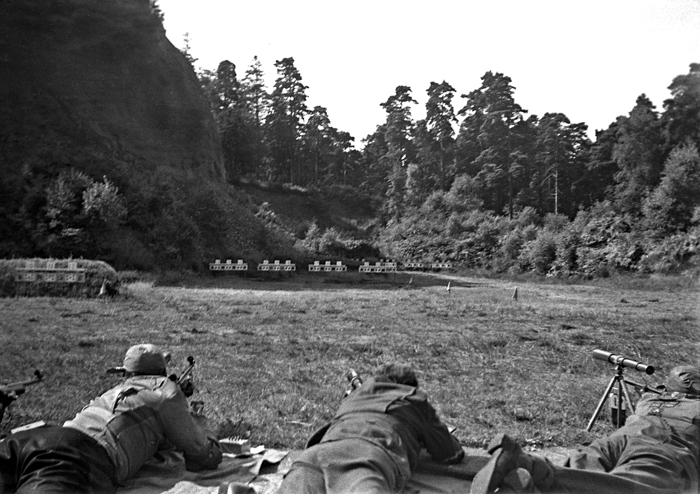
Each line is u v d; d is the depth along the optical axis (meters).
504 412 6.15
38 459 3.49
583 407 6.35
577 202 58.53
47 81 30.25
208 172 43.28
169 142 39.25
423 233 52.97
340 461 3.37
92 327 10.41
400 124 77.31
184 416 4.23
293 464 3.43
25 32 29.48
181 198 34.50
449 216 55.81
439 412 6.07
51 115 29.64
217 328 11.01
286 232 45.50
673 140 35.38
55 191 24.33
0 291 14.45
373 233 63.50
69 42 31.52
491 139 62.97
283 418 5.72
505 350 9.30
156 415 4.14
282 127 79.62
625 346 9.72
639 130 37.16
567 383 7.37
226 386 6.81
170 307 13.83
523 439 5.32
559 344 9.88
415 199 68.19
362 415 3.93
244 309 14.03
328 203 72.31
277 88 80.12
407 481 3.78
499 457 3.55
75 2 31.70
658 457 3.93
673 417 4.27
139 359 4.45
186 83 43.31
